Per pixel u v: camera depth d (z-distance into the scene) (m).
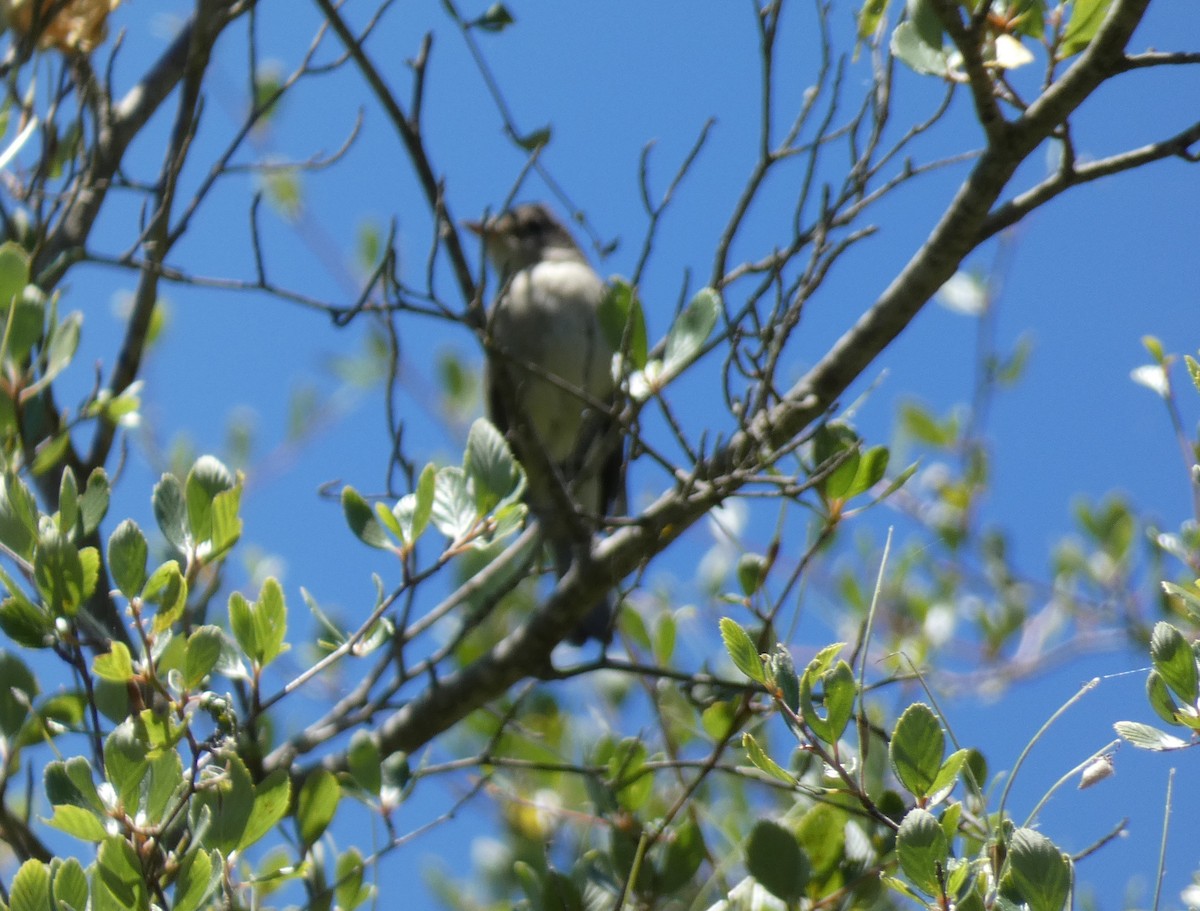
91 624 5.79
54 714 5.83
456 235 7.69
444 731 8.20
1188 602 5.15
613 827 6.69
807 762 6.23
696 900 6.57
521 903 6.53
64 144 8.66
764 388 6.79
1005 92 7.02
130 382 8.38
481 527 6.34
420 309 7.19
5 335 5.77
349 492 6.46
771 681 5.23
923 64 7.07
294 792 7.26
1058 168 7.27
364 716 7.78
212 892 4.52
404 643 7.90
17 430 5.90
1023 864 4.33
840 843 6.05
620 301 7.40
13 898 4.42
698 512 7.13
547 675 7.92
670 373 7.05
